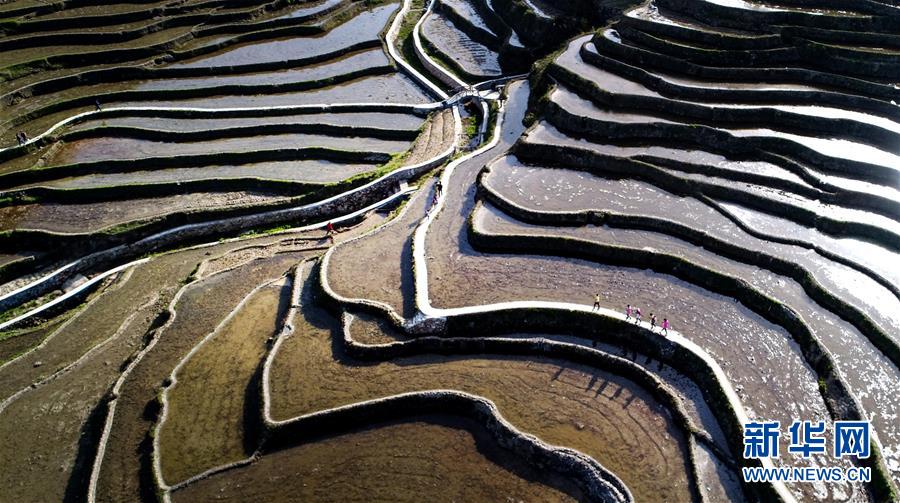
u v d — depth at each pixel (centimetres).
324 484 2527
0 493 2681
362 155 4812
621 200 3803
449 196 4022
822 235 3469
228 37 6619
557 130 4466
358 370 2955
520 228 3625
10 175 4588
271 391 2870
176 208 4347
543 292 3206
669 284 3247
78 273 4031
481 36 6462
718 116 4312
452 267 3422
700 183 3828
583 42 5434
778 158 3969
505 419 2648
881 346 2822
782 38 4781
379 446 2656
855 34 4709
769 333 2955
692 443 2538
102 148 5000
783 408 2619
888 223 3462
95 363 3272
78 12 6862
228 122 5278
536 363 2928
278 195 4472
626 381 2830
